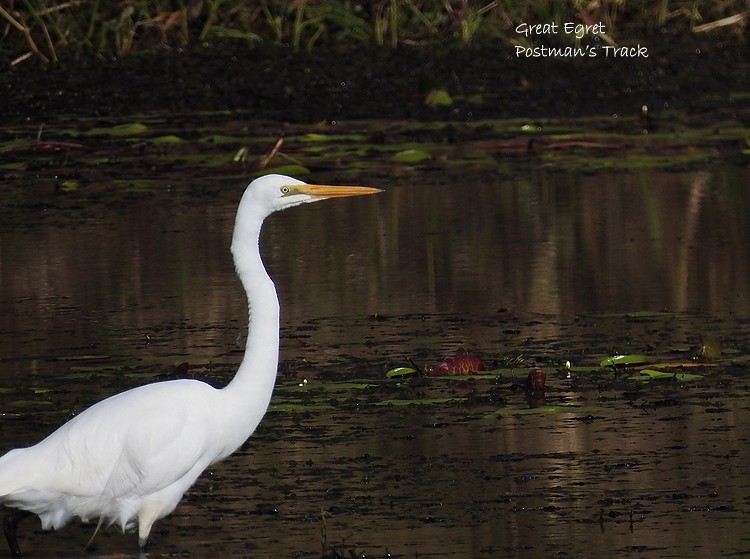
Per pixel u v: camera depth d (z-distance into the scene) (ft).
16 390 35.27
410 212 56.80
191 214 55.88
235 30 88.17
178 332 40.75
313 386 35.45
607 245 50.98
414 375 36.14
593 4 89.92
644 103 77.56
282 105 76.43
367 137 69.67
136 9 87.40
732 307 42.75
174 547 26.58
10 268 48.06
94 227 53.88
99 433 26.25
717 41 89.76
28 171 63.93
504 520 27.40
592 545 26.18
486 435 32.17
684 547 26.02
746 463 30.22
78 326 41.50
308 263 49.11
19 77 80.64
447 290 45.19
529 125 72.13
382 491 28.96
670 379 35.94
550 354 38.01
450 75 82.48
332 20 89.45
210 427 27.02
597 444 31.45
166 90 78.79
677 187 60.44
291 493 28.96
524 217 55.52
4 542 27.30
